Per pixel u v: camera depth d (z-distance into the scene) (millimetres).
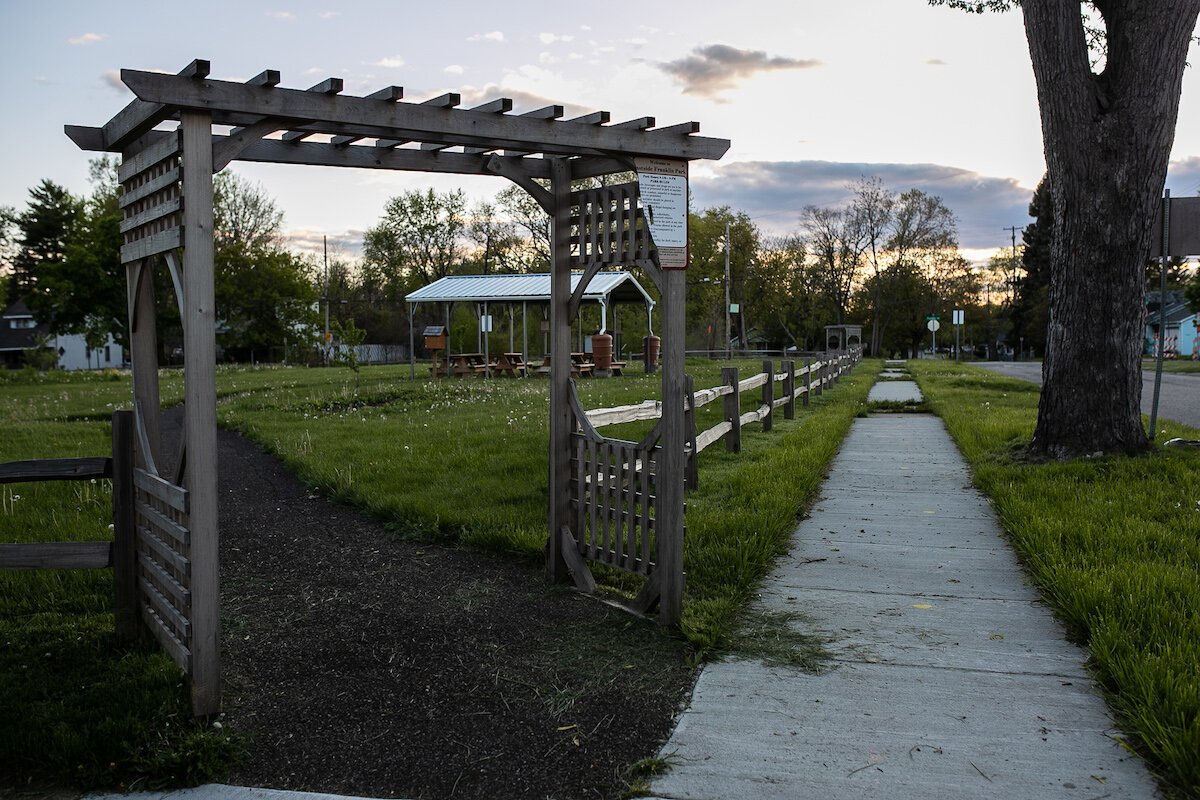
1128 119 8078
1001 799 2857
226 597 5266
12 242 64812
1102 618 4098
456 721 3602
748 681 3859
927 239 66438
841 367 25172
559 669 4074
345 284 70375
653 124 4383
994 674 3855
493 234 60500
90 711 3559
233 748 3363
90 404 17125
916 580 5258
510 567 5723
